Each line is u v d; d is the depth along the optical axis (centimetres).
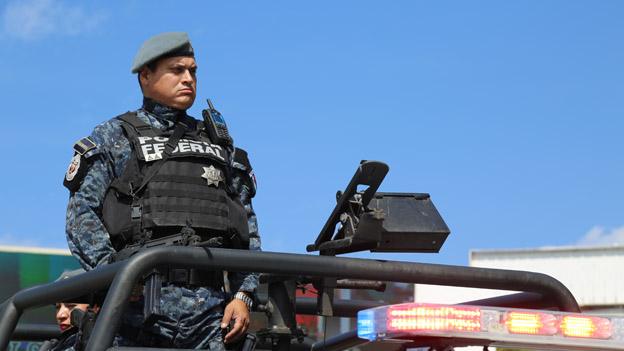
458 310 595
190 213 780
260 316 854
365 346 793
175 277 773
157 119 821
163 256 647
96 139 793
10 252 4416
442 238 736
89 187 782
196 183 790
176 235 761
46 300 724
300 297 912
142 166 786
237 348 792
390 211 734
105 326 625
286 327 736
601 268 6456
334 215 725
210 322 785
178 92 820
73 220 781
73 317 744
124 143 797
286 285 741
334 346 879
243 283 800
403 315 586
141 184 780
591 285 6512
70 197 793
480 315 598
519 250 6638
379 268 697
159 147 793
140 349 629
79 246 774
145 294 679
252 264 668
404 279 705
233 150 836
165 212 773
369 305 892
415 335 590
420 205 746
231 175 827
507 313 602
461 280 719
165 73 819
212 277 788
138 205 777
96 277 673
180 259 651
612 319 623
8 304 748
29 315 2617
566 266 6519
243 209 823
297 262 678
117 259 763
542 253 6575
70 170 790
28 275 4469
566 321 615
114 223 774
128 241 775
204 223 782
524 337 604
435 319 589
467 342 622
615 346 621
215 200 795
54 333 1002
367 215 694
